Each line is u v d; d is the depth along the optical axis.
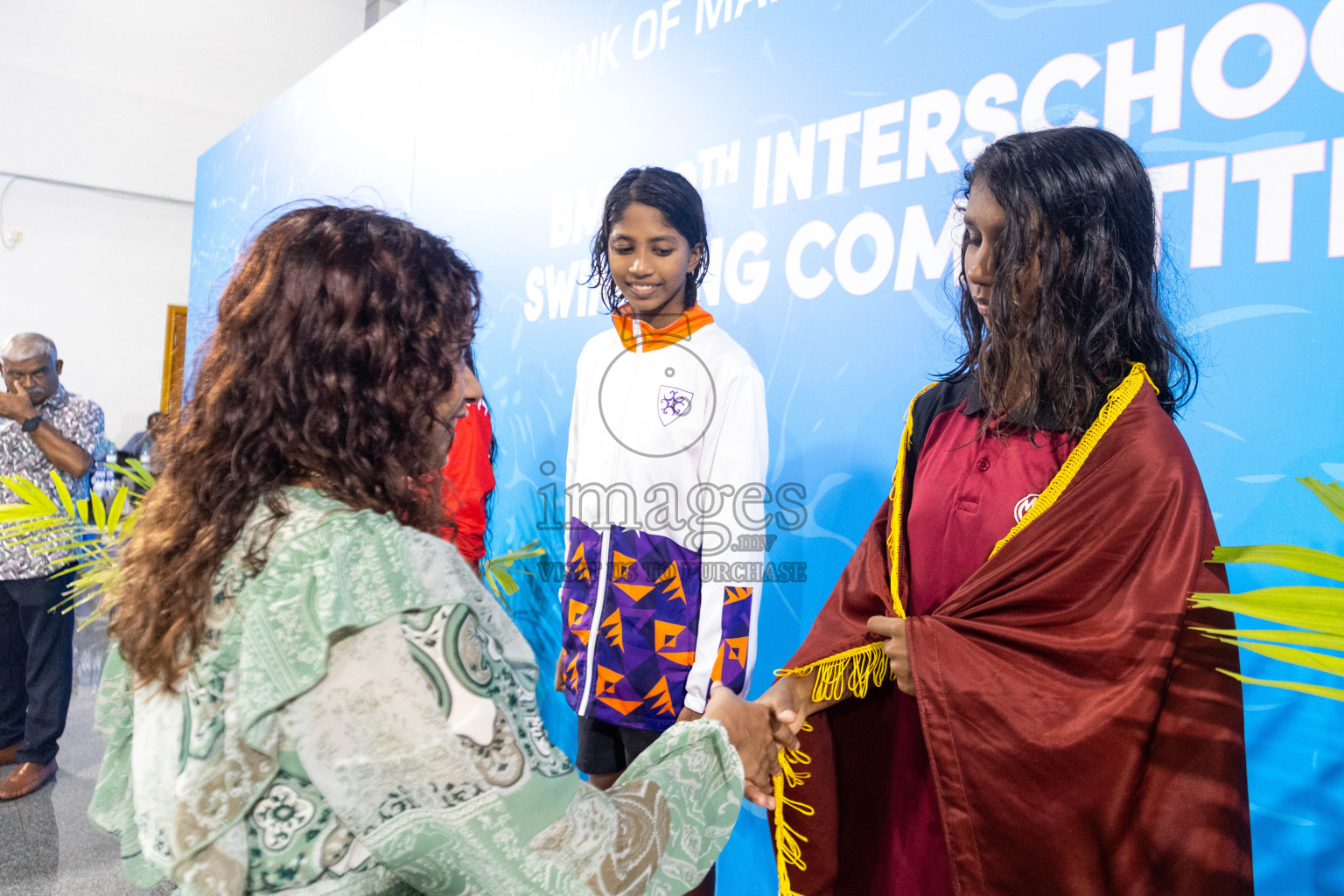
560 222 2.21
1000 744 0.85
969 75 1.32
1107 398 0.89
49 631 2.62
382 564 0.55
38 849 2.25
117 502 2.24
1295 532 1.00
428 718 0.52
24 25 6.46
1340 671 0.62
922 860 0.99
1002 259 0.91
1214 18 1.06
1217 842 0.74
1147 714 0.78
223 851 0.51
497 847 0.53
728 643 1.51
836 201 1.52
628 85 2.00
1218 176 1.06
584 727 1.70
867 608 1.07
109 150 6.82
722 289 1.74
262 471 0.57
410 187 2.96
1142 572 0.82
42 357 2.62
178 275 7.21
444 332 0.63
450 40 2.75
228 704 0.53
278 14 7.39
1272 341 1.01
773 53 1.65
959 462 1.00
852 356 1.48
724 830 0.71
